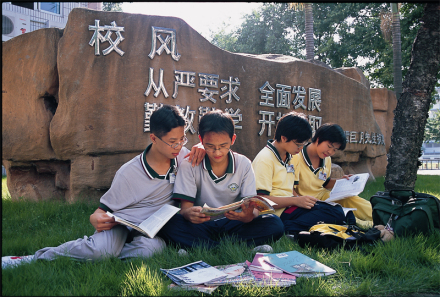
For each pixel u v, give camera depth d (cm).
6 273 201
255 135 569
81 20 441
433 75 392
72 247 237
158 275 208
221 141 246
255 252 253
